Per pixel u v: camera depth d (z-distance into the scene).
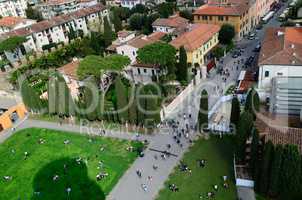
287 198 44.28
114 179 55.28
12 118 80.19
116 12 139.25
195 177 53.00
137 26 127.94
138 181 54.03
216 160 55.94
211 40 94.25
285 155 42.31
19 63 114.75
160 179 53.75
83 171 58.28
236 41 104.88
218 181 51.50
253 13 114.62
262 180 45.97
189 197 49.34
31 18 160.00
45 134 71.69
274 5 136.38
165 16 128.62
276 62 65.62
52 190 55.03
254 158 47.78
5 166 63.34
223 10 104.81
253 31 112.38
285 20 113.12
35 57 116.00
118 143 64.38
